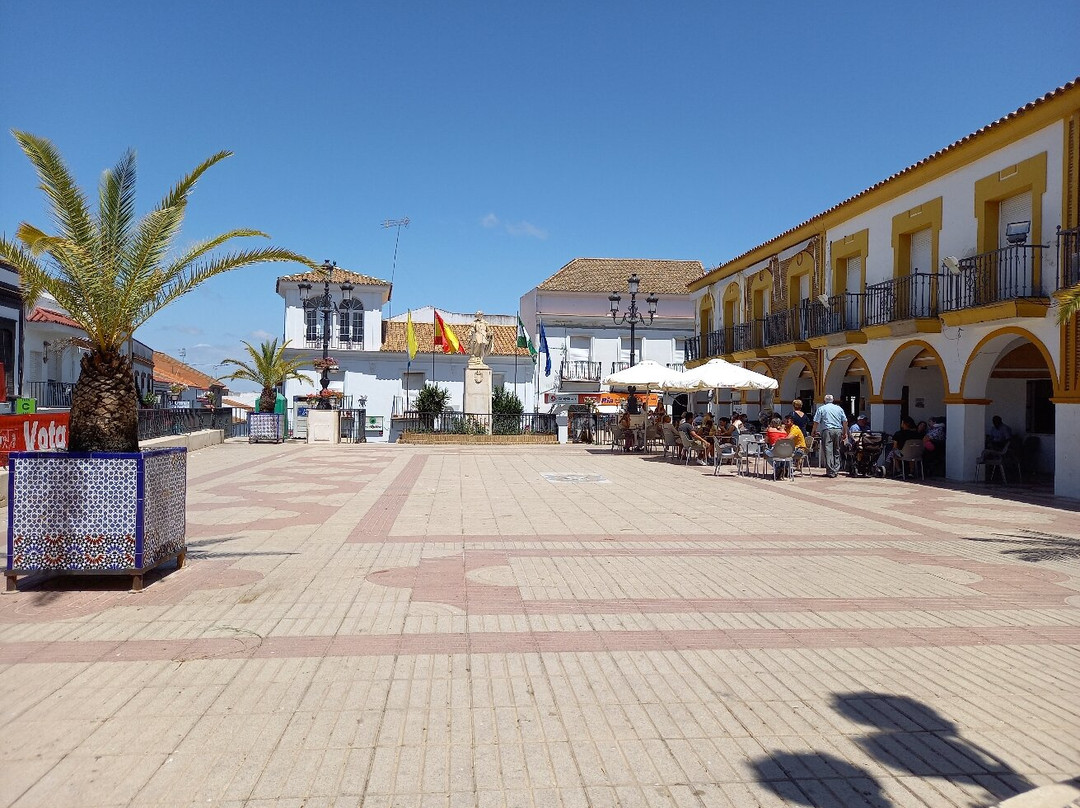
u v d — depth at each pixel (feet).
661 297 152.56
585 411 130.11
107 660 16.21
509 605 20.81
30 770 11.60
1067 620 20.15
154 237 24.61
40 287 23.61
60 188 24.53
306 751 12.30
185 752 12.21
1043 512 39.58
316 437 97.71
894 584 23.84
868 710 14.25
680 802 11.02
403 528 32.78
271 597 21.33
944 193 55.01
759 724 13.60
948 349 54.13
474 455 77.10
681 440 68.28
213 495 43.52
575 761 12.15
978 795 11.34
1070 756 12.56
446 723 13.41
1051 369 45.34
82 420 22.44
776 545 29.99
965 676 16.03
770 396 88.74
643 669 16.16
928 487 50.49
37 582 22.67
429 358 149.79
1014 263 47.96
